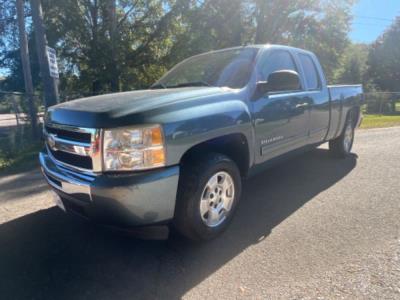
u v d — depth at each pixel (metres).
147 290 2.28
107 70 16.55
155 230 2.55
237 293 2.22
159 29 18.38
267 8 21.59
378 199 3.89
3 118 7.84
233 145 3.24
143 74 18.75
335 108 5.04
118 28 17.77
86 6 17.69
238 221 3.38
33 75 17.97
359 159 5.91
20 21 8.61
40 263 2.63
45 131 3.15
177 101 2.68
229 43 20.70
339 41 23.48
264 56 3.71
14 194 4.21
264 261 2.61
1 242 2.96
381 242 2.85
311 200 3.92
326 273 2.42
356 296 2.15
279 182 4.65
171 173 2.45
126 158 2.36
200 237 2.85
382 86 39.31
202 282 2.36
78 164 2.60
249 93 3.30
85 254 2.76
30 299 2.20
